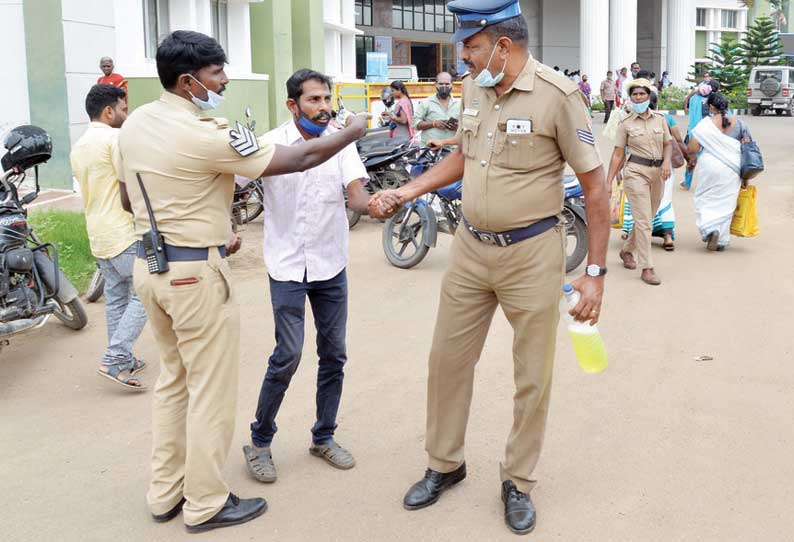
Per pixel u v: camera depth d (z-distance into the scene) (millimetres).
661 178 7887
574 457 4340
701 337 6230
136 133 3512
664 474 4148
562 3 43719
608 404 5004
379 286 7891
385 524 3750
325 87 4012
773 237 9984
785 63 40906
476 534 3660
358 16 33406
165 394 3783
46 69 11773
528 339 3625
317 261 4016
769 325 6496
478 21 3352
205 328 3559
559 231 3592
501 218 3508
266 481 4117
